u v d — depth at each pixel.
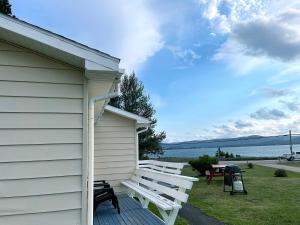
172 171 8.03
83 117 3.04
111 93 3.43
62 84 3.05
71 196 2.89
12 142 2.84
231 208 6.79
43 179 2.85
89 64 2.93
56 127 2.96
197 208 6.82
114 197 5.48
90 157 3.37
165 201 4.64
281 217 5.87
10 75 2.95
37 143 2.89
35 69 3.01
